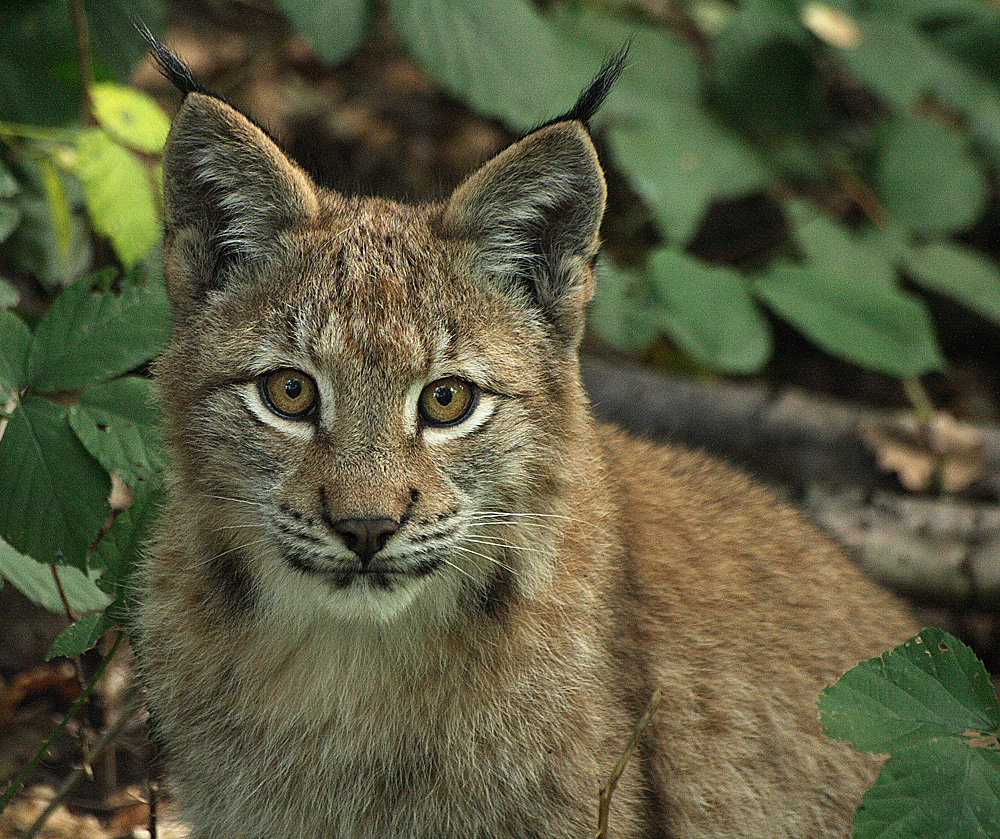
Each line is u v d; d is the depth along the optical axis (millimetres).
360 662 7172
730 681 7906
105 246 10586
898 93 14336
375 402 6707
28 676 9125
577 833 7242
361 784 7211
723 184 14023
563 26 14555
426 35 11562
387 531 6559
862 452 12469
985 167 15906
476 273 7098
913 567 11406
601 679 7383
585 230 7273
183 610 7301
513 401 7035
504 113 11727
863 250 14023
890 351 12375
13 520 7320
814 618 8367
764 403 12789
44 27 10984
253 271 7105
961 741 6219
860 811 6109
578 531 7555
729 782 7832
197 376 6980
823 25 14383
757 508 8914
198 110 6938
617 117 14125
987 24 15227
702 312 12383
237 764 7277
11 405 8445
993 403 15000
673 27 17094
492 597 7227
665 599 7922
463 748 7164
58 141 10594
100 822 8477
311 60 16062
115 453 7414
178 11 16125
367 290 6828
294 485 6691
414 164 15516
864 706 6332
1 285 8305
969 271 14531
